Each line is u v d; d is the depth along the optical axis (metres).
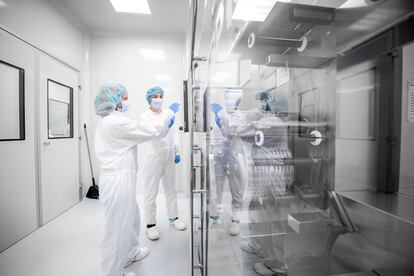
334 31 0.69
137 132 1.26
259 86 0.91
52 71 2.16
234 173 0.99
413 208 0.64
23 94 1.77
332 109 0.72
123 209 1.22
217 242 0.98
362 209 0.67
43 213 2.01
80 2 2.26
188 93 1.47
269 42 0.78
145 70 2.89
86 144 2.79
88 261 1.45
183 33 2.88
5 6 1.59
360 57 0.72
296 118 0.81
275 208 0.87
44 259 1.47
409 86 0.70
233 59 0.93
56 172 2.21
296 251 0.81
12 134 1.69
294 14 0.65
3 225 1.58
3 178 1.59
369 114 0.75
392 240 0.60
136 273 1.34
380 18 0.61
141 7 2.36
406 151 0.72
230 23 0.79
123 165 1.24
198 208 1.20
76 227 1.96
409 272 0.56
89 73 2.81
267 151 0.87
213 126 1.03
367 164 0.76
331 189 0.74
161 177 2.01
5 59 1.60
